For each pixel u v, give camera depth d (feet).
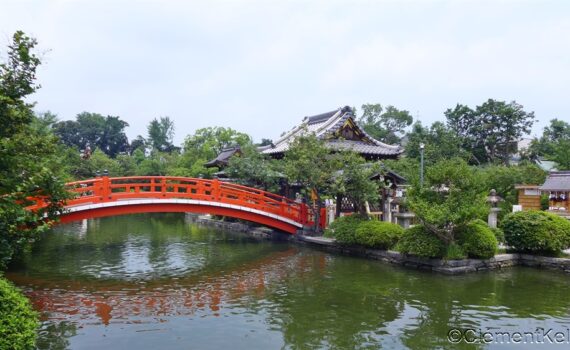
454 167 59.06
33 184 29.50
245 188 86.02
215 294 47.83
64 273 58.44
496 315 39.70
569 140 157.79
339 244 74.79
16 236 31.04
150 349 32.17
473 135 187.21
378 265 62.90
